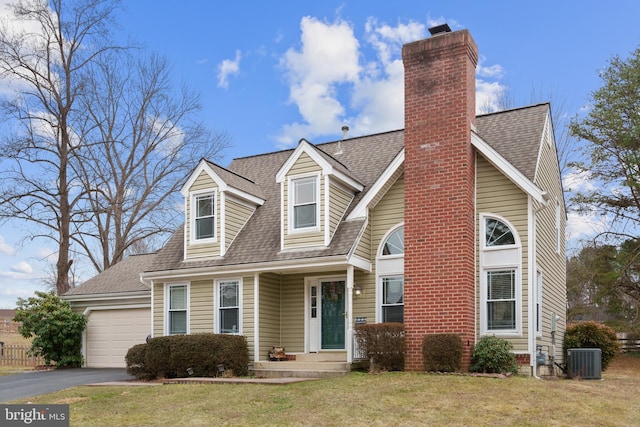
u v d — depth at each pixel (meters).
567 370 17.66
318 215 17.67
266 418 10.73
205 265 18.88
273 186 21.61
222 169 20.16
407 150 16.50
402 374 14.70
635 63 30.59
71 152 32.19
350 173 19.25
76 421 11.14
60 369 22.67
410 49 16.88
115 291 23.31
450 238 15.58
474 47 16.88
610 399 12.40
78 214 32.56
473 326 15.48
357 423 10.24
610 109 31.19
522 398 11.86
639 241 31.61
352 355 16.50
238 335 17.88
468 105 16.06
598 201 32.28
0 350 25.50
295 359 18.48
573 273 34.66
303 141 18.20
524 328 15.39
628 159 30.53
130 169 34.84
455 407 11.16
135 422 10.88
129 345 22.97
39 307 23.20
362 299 17.64
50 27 31.86
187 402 12.50
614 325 33.47
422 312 15.61
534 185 15.39
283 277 19.34
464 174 15.69
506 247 15.83
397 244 17.45
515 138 17.86
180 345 17.12
